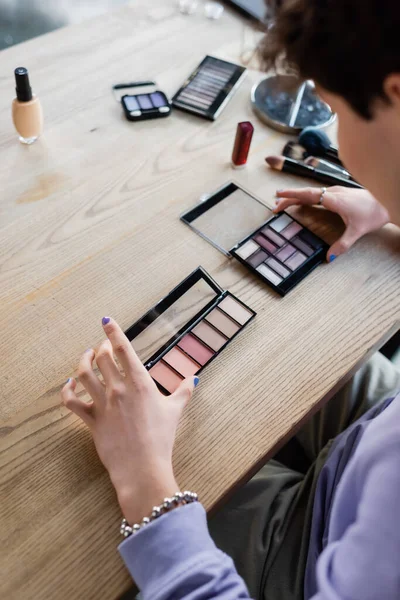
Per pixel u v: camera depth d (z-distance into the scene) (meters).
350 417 0.84
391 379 0.87
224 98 0.98
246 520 0.72
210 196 0.85
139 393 0.59
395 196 0.49
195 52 1.06
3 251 0.75
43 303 0.71
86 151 0.89
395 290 0.78
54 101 0.94
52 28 1.90
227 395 0.66
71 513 0.56
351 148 0.48
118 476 0.56
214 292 0.74
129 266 0.76
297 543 0.71
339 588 0.49
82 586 0.52
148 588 0.51
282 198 0.86
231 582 0.52
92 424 0.59
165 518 0.53
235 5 1.15
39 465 0.59
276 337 0.71
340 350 0.71
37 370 0.65
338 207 0.82
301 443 0.88
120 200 0.83
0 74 0.96
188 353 0.68
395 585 0.47
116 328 0.63
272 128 0.97
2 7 1.93
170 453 0.58
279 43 0.46
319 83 0.46
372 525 0.49
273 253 0.79
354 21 0.40
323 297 0.76
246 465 0.61
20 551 0.54
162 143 0.92
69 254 0.76
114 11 1.11
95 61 1.01
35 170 0.85
